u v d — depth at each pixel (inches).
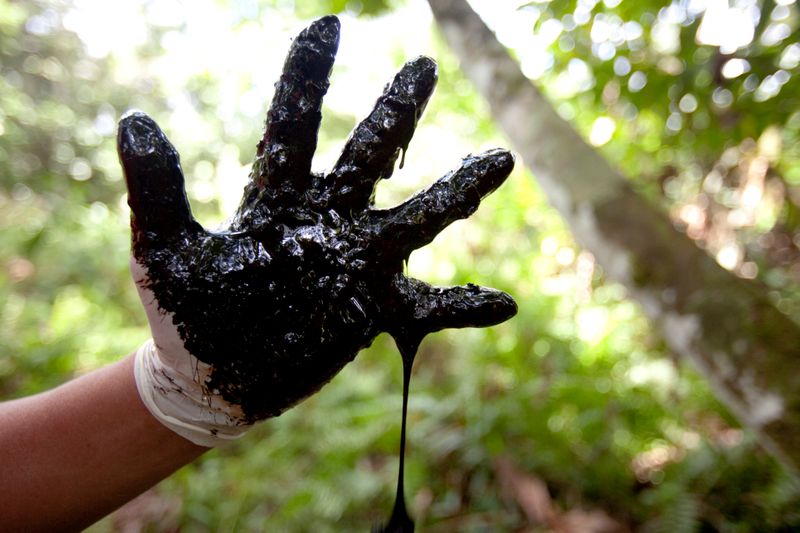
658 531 80.7
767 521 77.0
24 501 30.0
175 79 199.8
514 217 152.5
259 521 91.9
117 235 167.9
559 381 106.4
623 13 70.0
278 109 30.8
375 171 32.1
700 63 64.4
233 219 32.4
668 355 114.9
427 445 100.6
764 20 54.2
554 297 133.2
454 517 89.4
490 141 166.6
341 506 89.2
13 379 129.5
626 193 59.3
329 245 31.0
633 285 54.7
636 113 80.3
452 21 87.0
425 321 31.9
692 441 99.3
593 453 96.4
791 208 96.3
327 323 31.1
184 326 30.5
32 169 162.9
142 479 32.6
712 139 70.8
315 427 108.5
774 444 43.1
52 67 180.2
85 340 139.6
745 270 116.6
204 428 32.5
